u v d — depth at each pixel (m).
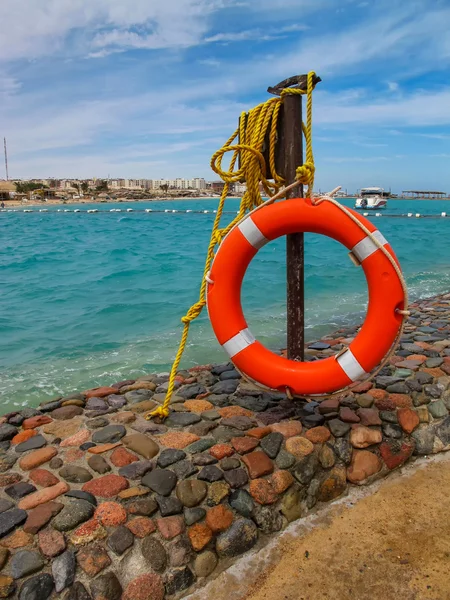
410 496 2.59
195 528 2.14
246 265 2.92
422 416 3.04
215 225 3.29
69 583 1.88
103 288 9.69
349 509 2.50
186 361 5.17
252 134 3.05
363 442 2.75
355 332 5.45
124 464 2.50
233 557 2.17
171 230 28.36
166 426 2.94
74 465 2.50
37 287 9.89
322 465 2.58
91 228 30.52
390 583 2.05
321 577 2.09
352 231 2.65
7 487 2.32
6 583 1.83
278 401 3.28
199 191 185.62
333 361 2.77
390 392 3.27
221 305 2.90
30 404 4.21
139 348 5.68
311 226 2.74
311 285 9.53
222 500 2.28
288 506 2.39
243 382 3.70
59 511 2.13
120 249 16.92
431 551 2.21
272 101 2.93
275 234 2.83
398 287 2.61
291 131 2.90
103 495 2.25
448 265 12.79
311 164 2.81
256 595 2.01
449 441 3.00
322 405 3.12
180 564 2.04
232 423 2.88
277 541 2.28
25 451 2.68
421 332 5.00
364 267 2.68
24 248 18.17
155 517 2.15
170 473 2.39
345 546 2.25
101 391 3.59
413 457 2.90
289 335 3.19
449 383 3.39
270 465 2.47
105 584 1.90
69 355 5.50
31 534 2.02
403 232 25.39
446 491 2.62
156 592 1.95
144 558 2.00
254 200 3.22
